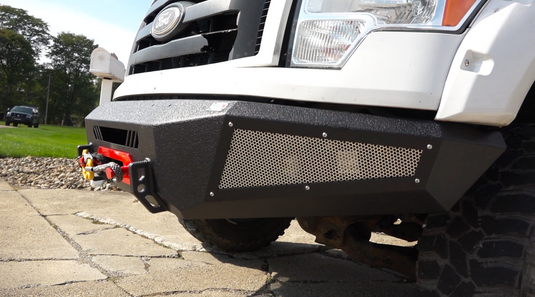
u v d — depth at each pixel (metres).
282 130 1.60
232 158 1.67
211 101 1.75
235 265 2.78
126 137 2.08
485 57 1.49
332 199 1.66
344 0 1.65
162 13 2.24
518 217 1.55
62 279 2.31
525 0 1.59
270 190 1.67
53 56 78.81
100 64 5.15
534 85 1.75
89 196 4.73
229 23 1.95
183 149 1.73
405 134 1.50
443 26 1.52
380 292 2.45
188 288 2.32
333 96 1.58
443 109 1.48
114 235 3.29
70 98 80.38
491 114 1.49
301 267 2.84
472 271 1.60
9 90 74.81
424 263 1.73
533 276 1.47
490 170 1.67
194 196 1.75
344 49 1.60
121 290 2.22
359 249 2.30
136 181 1.84
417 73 1.51
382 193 1.58
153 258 2.80
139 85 2.29
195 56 2.10
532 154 1.61
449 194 1.57
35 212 3.79
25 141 11.96
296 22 1.72
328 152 1.59
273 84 1.68
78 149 2.49
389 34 1.55
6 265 2.46
